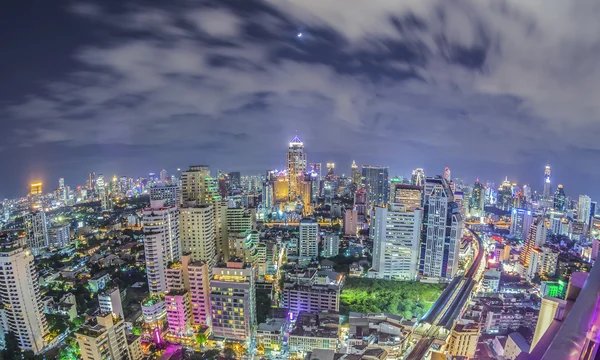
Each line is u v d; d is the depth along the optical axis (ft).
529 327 649.20
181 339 601.21
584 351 51.57
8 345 542.57
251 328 595.06
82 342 449.48
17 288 549.54
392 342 532.32
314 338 552.82
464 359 491.72
